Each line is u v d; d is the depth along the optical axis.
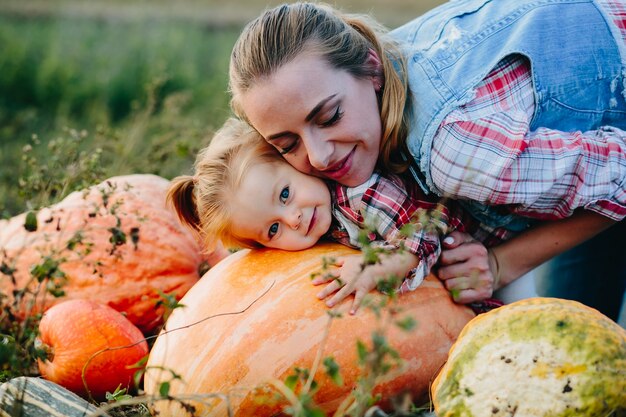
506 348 2.19
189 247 3.35
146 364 2.64
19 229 3.34
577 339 2.13
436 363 2.61
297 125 2.56
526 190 2.58
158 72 7.97
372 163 2.70
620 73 2.76
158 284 3.22
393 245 2.60
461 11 2.89
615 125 2.81
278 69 2.52
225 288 2.65
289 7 2.66
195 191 2.96
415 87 2.70
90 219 3.26
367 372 2.37
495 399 2.14
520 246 2.86
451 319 2.70
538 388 2.10
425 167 2.66
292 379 2.06
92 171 3.51
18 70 7.92
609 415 2.06
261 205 2.73
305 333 2.47
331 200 2.79
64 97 7.67
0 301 3.03
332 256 2.70
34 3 14.52
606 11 2.81
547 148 2.58
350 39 2.64
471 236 2.87
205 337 2.51
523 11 2.79
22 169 4.54
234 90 2.68
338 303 2.54
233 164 2.79
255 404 2.42
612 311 3.55
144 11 14.09
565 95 2.71
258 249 2.85
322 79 2.53
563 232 2.82
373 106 2.65
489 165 2.54
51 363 2.73
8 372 2.62
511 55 2.70
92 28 11.59
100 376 2.72
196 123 4.67
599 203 2.66
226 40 11.31
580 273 3.53
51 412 2.39
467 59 2.70
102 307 2.86
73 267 3.17
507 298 3.03
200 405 2.42
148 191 3.46
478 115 2.59
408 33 3.00
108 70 8.29
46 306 3.14
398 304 2.61
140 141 5.13
